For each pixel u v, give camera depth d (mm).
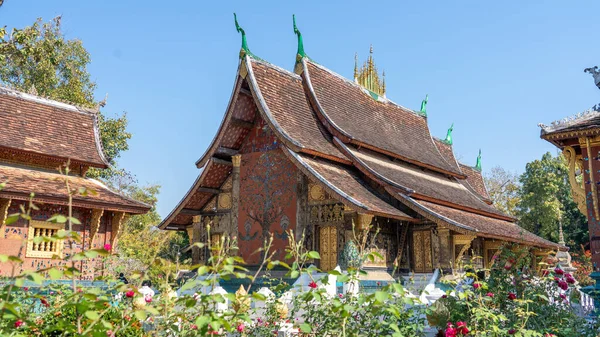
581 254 49094
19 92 17375
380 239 18266
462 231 17453
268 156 19641
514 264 9023
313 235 17938
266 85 19688
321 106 21109
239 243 19594
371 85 26797
